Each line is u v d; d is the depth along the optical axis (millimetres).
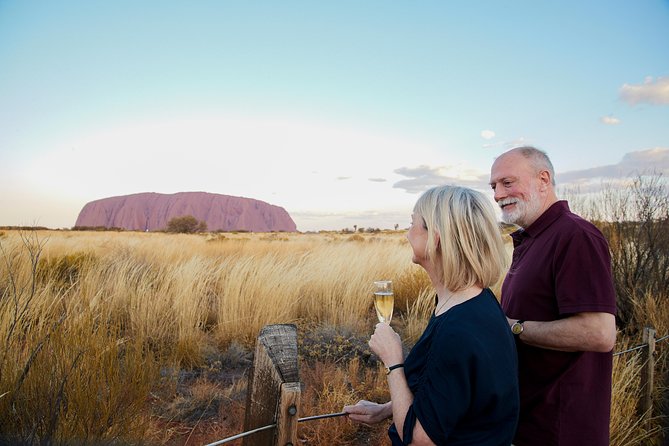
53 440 1775
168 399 3113
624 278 5016
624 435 2748
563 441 1533
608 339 1447
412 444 1016
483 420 1027
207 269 6555
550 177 1775
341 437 2871
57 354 2135
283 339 1222
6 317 2391
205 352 4188
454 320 1068
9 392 1859
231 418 2912
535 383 1612
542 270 1621
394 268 7547
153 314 4285
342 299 5719
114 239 12117
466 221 1146
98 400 2117
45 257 5461
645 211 5320
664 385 3521
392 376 1152
